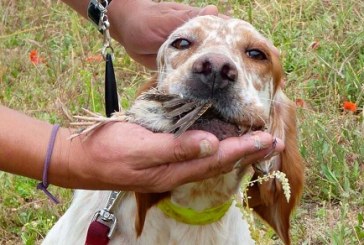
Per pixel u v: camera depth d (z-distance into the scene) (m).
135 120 0.81
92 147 0.80
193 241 0.97
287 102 1.03
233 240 1.01
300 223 1.37
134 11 1.13
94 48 2.01
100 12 1.11
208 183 0.93
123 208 0.98
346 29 1.91
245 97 0.83
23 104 1.78
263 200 1.01
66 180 0.82
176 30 1.00
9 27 2.23
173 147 0.77
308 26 1.99
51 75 1.93
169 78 0.84
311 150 1.48
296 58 1.84
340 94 1.71
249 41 0.97
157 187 0.81
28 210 1.45
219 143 0.78
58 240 1.05
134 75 1.91
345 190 1.41
